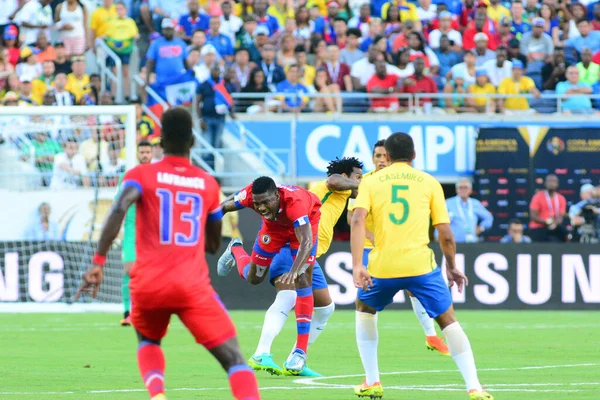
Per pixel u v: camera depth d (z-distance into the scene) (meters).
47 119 64.44
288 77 75.25
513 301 62.81
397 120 71.62
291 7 81.56
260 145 71.75
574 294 62.84
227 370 19.28
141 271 18.98
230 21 78.75
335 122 71.12
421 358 36.78
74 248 60.59
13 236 61.84
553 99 76.12
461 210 66.88
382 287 24.66
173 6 81.06
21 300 60.22
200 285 19.11
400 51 75.06
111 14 76.94
